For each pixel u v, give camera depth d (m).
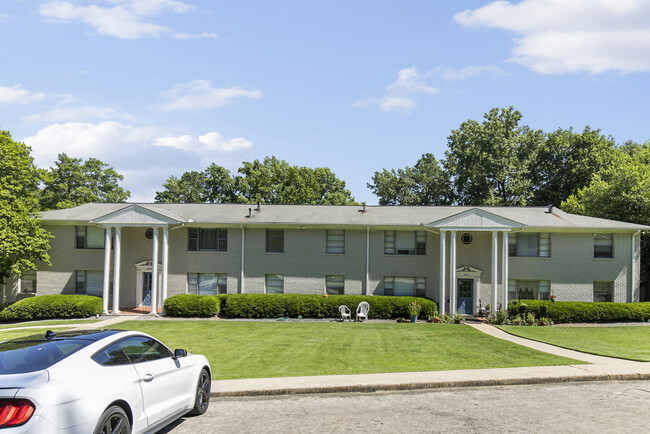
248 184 57.19
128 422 6.73
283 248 31.03
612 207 35.00
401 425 8.44
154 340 8.30
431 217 31.56
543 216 31.30
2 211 28.42
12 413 5.47
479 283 29.88
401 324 25.81
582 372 12.45
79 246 31.66
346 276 30.61
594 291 29.38
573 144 48.88
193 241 31.44
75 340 7.07
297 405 9.84
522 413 9.16
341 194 60.47
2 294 31.53
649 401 10.03
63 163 51.75
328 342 19.19
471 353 16.44
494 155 48.44
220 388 10.88
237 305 28.52
